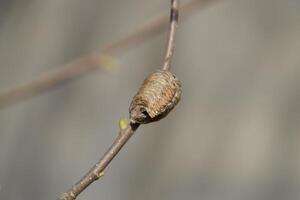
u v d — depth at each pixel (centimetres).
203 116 164
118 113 162
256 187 164
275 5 164
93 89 163
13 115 162
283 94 164
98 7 162
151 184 162
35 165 162
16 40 162
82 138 162
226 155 164
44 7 163
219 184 164
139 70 160
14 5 163
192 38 163
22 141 162
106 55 96
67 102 163
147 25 96
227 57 164
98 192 161
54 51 162
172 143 163
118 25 161
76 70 96
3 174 161
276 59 164
